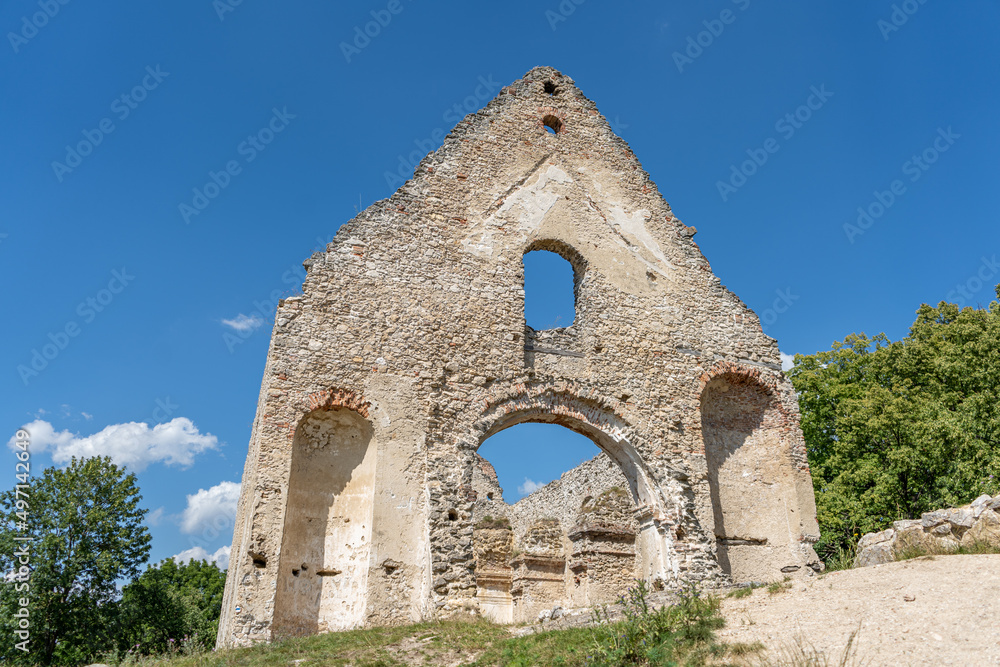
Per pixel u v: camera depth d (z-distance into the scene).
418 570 14.52
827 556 20.38
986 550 10.47
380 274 16.94
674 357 18.55
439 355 16.56
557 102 20.97
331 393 15.41
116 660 13.44
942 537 11.20
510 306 17.67
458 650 11.03
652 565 16.50
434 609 13.92
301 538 14.65
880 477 20.62
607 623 10.47
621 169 20.61
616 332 18.27
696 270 20.00
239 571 13.74
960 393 23.98
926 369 26.11
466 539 14.86
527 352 17.62
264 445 14.55
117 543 22.22
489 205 18.64
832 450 25.78
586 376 17.64
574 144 20.44
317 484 15.21
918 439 20.34
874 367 27.70
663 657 8.20
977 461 19.31
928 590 9.02
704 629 8.91
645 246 19.75
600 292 18.61
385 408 15.66
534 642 10.16
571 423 17.58
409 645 11.54
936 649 7.35
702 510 17.00
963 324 26.55
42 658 20.61
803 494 18.09
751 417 19.19
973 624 7.73
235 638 13.02
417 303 16.92
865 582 10.07
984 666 6.83
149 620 23.58
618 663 8.41
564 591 23.22
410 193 18.08
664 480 16.92
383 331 16.38
